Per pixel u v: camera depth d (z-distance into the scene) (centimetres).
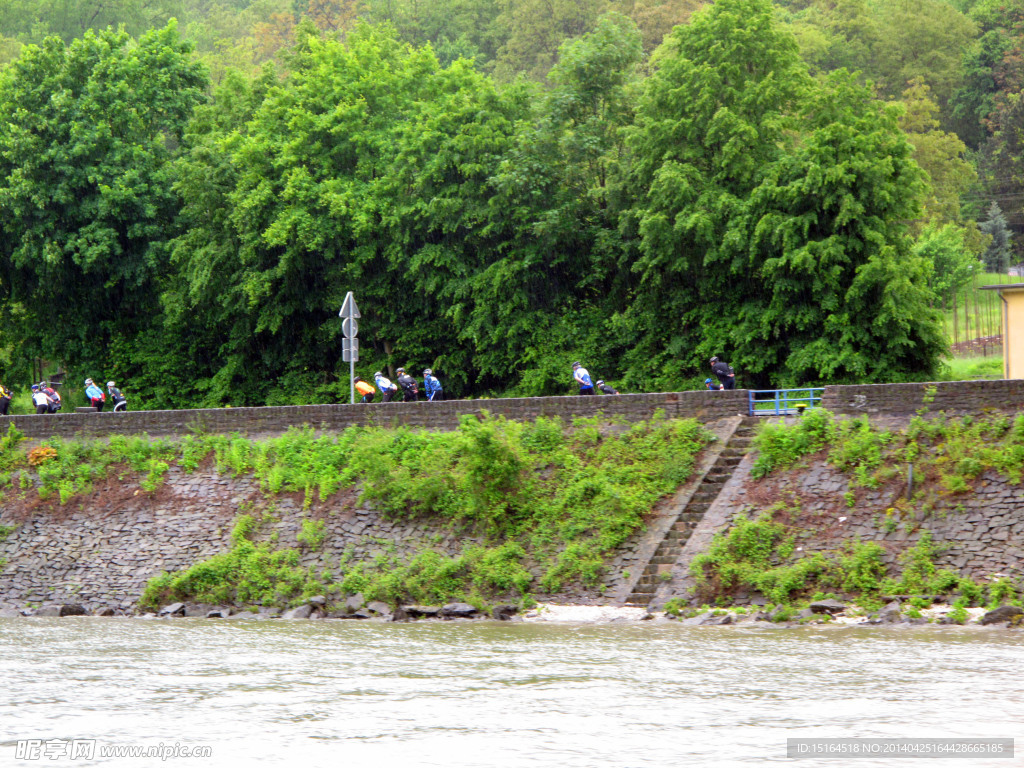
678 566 5847
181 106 12375
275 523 6894
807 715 3344
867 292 9038
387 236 10750
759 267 9456
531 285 10544
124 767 2917
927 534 5591
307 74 11262
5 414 9181
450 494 6631
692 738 3109
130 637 5366
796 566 5566
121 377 12325
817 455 6259
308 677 4138
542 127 10419
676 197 9419
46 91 11800
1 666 4478
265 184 10600
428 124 10506
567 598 5919
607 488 6366
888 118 9294
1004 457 5756
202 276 10731
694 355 9888
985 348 15950
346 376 11356
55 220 11631
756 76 9962
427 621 5822
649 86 9969
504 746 3059
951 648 4466
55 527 7325
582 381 7656
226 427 7806
